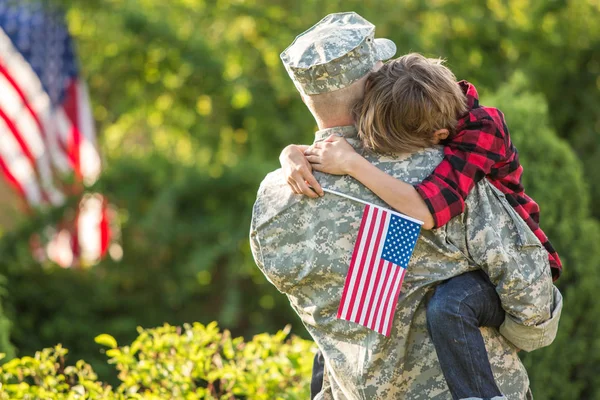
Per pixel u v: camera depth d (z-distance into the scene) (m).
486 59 18.30
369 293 4.23
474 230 4.29
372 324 4.23
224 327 16.27
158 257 16.17
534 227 4.64
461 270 4.32
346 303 4.25
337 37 4.35
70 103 16.16
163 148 18.89
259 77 18.06
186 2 18.36
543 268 4.32
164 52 17.89
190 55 17.61
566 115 18.22
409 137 4.27
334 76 4.34
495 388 4.17
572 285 7.59
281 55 4.53
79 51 18.05
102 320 15.20
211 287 17.02
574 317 7.57
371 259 4.23
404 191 4.20
